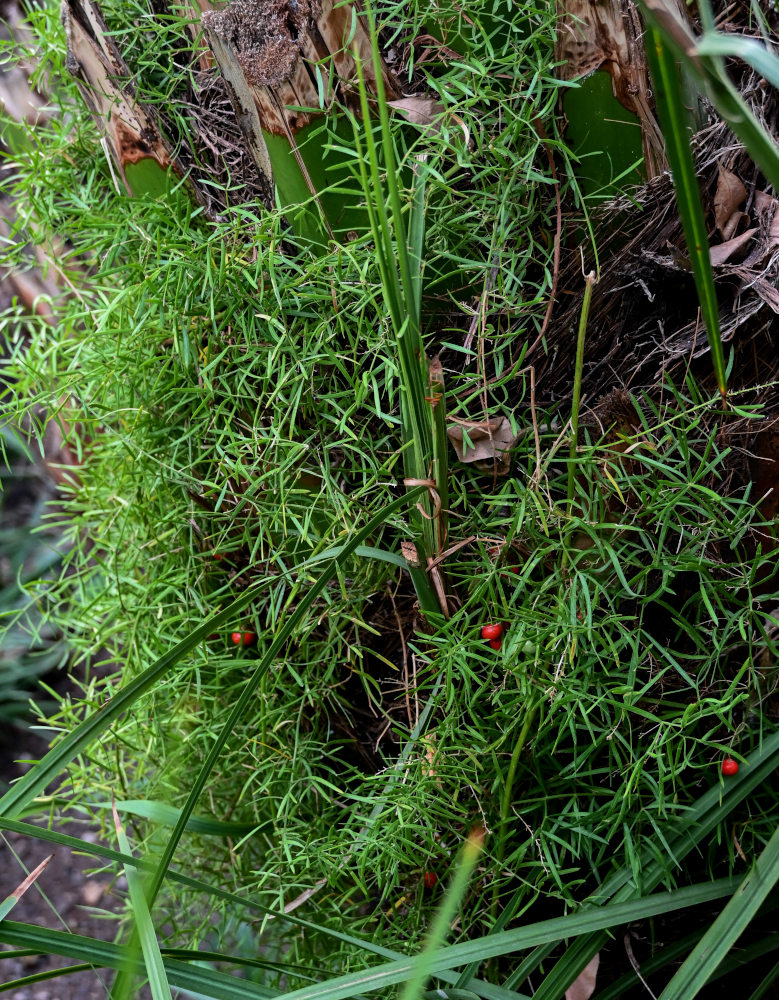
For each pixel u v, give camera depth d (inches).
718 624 16.6
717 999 19.5
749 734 16.7
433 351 17.6
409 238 16.2
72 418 19.4
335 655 17.9
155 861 18.6
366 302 16.3
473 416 17.2
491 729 16.7
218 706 19.5
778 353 16.8
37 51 20.8
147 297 18.0
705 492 15.7
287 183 17.1
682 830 16.4
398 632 18.8
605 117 16.5
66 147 20.0
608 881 16.5
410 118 16.4
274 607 17.3
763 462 16.7
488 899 17.6
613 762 17.3
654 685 17.1
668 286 16.8
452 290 17.3
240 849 20.3
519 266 16.8
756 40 17.2
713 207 16.8
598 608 16.6
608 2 15.7
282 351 17.2
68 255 20.7
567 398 17.5
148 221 18.4
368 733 19.4
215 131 19.1
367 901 18.6
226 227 17.3
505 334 16.4
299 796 18.3
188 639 15.1
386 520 16.9
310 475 17.9
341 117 16.5
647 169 16.8
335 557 16.3
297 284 16.8
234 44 16.1
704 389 16.9
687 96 16.4
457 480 17.5
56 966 28.3
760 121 17.2
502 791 17.1
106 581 21.0
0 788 33.4
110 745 21.1
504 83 16.9
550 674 16.3
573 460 15.7
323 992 14.6
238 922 21.0
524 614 16.2
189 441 18.3
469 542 17.2
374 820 17.0
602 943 16.4
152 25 18.1
